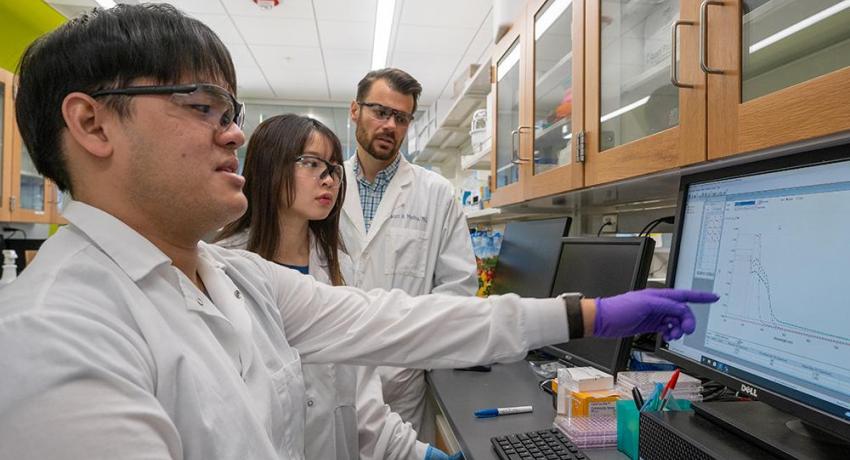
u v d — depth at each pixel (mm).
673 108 987
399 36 3768
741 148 725
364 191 1928
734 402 732
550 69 1558
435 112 3773
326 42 3936
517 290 1640
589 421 857
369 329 804
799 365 623
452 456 1100
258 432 535
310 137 1218
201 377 507
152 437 406
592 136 1206
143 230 555
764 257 701
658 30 1047
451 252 1895
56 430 362
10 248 3062
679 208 903
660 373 960
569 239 1322
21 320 399
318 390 1004
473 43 3895
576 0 1289
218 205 548
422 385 1626
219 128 542
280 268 884
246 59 4336
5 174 2881
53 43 498
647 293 747
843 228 581
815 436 596
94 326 428
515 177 1854
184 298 565
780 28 728
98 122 500
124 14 513
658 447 681
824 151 602
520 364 1370
